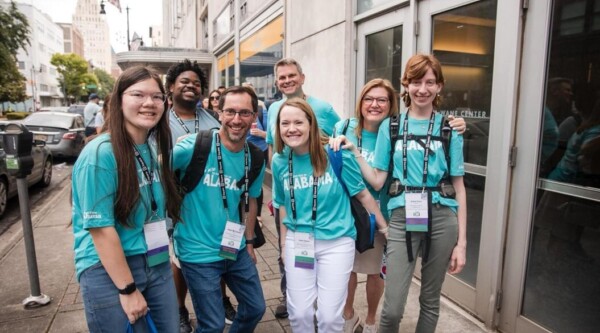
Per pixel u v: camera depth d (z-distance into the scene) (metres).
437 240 2.18
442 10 3.27
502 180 2.72
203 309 2.18
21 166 3.19
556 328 2.54
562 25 2.39
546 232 2.56
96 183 1.59
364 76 4.46
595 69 2.24
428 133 2.19
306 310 2.20
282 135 2.17
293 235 2.26
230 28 11.96
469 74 3.05
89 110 10.61
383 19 4.05
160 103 1.71
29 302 3.27
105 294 1.66
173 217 2.01
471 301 3.07
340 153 2.22
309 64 5.57
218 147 2.16
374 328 2.83
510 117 2.65
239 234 2.19
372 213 2.37
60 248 4.62
